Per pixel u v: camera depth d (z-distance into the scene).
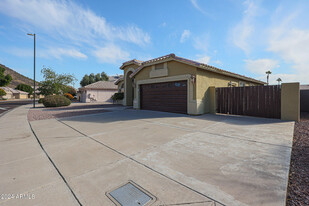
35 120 8.55
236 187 2.30
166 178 2.58
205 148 3.88
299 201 2.00
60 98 17.11
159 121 7.59
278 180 2.45
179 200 2.05
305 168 2.83
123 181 2.52
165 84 11.30
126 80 18.39
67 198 2.13
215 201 2.02
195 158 3.32
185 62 9.34
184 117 8.76
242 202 1.98
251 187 2.29
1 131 6.04
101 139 4.74
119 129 5.99
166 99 11.27
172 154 3.54
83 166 3.05
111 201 2.06
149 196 2.14
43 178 2.64
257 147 3.90
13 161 3.32
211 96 10.34
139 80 13.25
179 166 2.98
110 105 19.39
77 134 5.37
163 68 11.08
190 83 9.49
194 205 1.96
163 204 1.99
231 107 9.62
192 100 9.45
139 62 16.59
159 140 4.57
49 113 11.38
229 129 5.82
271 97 8.15
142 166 3.00
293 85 7.46
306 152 3.54
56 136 5.18
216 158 3.30
